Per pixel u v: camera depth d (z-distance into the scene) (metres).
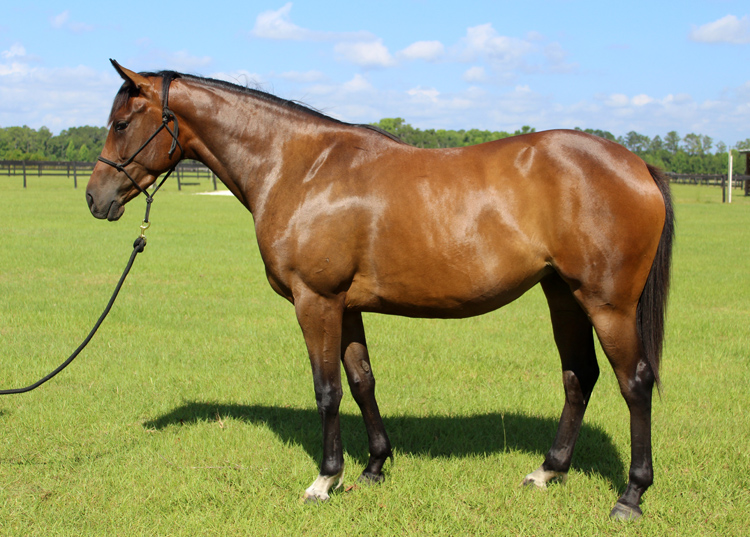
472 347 6.47
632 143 97.62
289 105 3.61
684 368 5.74
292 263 3.38
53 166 44.47
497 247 3.20
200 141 3.69
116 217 3.81
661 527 3.17
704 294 9.02
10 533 3.11
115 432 4.29
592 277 3.16
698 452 3.93
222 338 6.70
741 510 3.29
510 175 3.22
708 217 21.38
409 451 4.12
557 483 3.66
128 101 3.64
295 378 5.50
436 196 3.24
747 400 4.91
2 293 8.41
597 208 3.11
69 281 9.38
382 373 5.65
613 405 4.88
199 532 3.14
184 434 4.28
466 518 3.28
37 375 5.33
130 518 3.24
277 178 3.49
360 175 3.36
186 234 15.16
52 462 3.84
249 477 3.68
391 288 3.36
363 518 3.31
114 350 6.12
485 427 4.50
